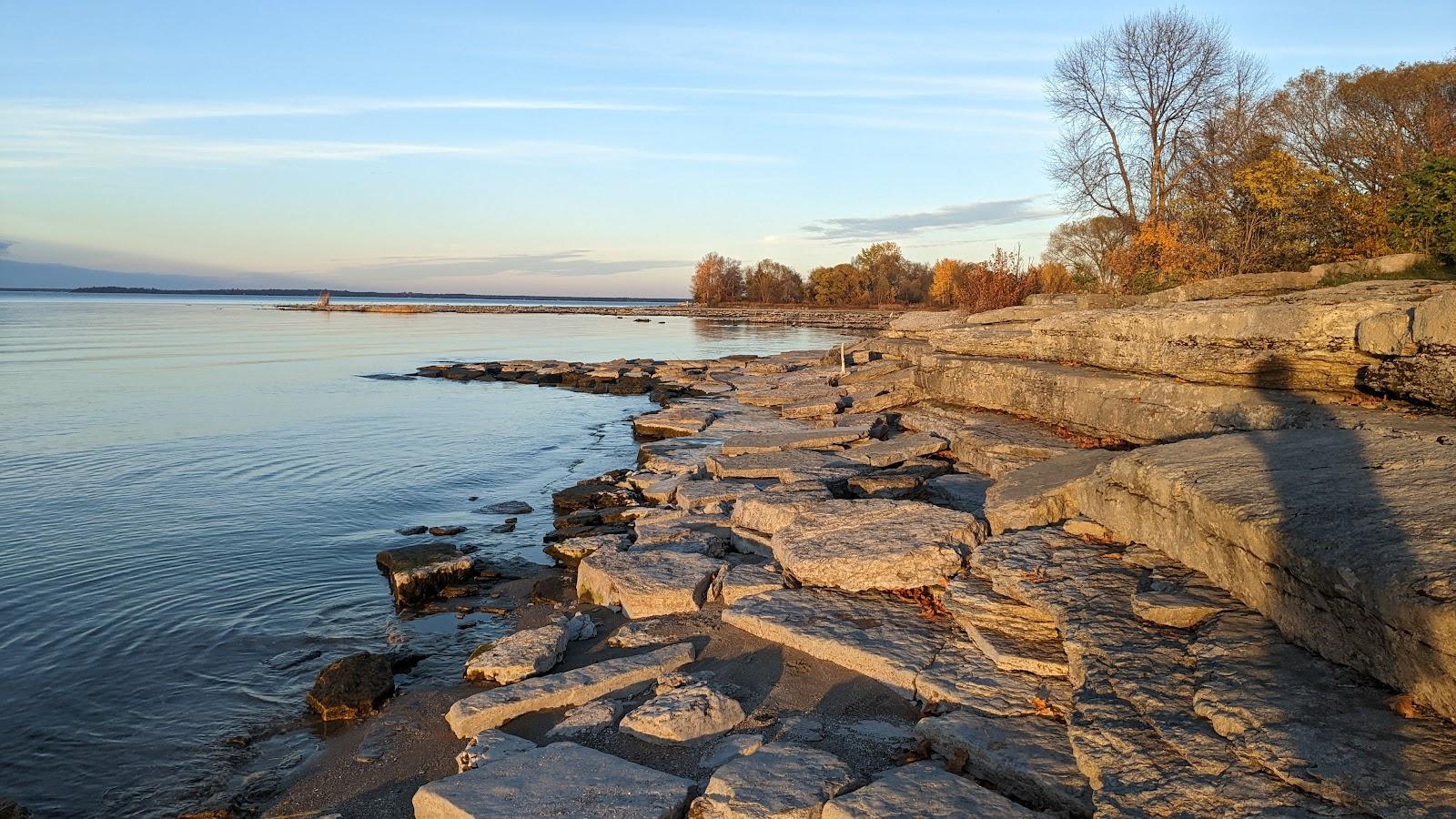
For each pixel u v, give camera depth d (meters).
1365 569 4.21
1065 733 5.13
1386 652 4.10
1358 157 28.81
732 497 11.38
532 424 22.69
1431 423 6.73
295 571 10.49
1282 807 3.66
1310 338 8.48
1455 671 3.69
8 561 10.80
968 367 14.72
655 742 5.67
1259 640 4.89
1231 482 5.86
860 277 120.44
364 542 11.74
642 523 11.12
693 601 8.15
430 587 9.62
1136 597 5.72
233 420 22.84
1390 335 7.59
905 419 15.33
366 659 7.38
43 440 19.42
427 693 7.07
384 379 34.25
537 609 9.02
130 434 20.36
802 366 29.59
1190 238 23.30
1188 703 4.59
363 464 17.14
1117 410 10.59
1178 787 4.00
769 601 7.73
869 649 6.54
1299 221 20.62
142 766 6.16
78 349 47.69
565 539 11.53
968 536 7.92
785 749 5.30
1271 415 8.02
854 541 8.22
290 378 34.19
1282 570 4.89
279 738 6.54
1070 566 6.62
